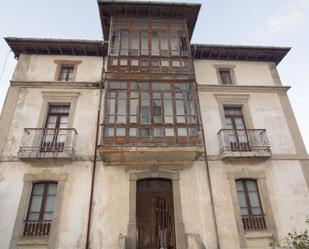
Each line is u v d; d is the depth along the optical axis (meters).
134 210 8.98
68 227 8.54
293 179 10.08
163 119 9.65
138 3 11.41
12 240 8.23
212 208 9.24
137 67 10.65
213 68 12.66
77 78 11.67
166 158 9.83
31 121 10.36
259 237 8.95
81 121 10.52
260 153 10.02
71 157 9.41
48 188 9.34
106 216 8.83
